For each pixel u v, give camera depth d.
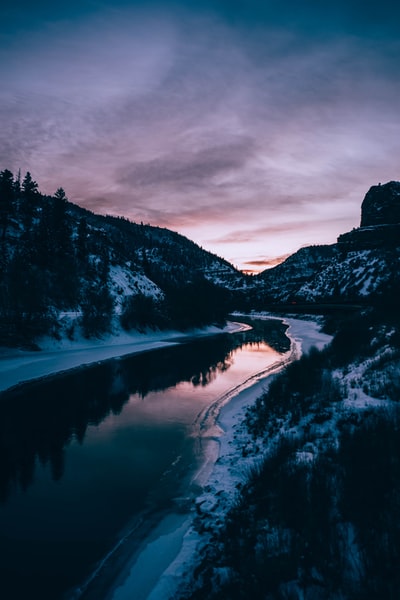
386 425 11.58
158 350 51.62
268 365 37.44
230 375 32.22
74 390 27.33
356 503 8.09
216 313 99.06
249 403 21.62
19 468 14.32
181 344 59.03
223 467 13.37
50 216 78.62
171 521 10.41
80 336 52.84
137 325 66.44
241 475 12.40
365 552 6.62
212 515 10.26
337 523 7.77
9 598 7.77
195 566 8.14
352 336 34.56
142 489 12.48
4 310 45.25
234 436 16.48
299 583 6.43
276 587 6.51
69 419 20.48
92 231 97.69
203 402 23.42
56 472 13.95
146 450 15.93
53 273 63.03
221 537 9.02
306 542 7.41
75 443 16.91
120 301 70.81
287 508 8.87
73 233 86.31
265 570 6.96
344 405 14.74
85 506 11.47
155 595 7.41
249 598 6.46
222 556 8.20
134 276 87.69
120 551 9.20
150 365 38.41
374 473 8.99
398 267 160.88
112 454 15.58
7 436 17.91
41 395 25.95
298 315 135.88
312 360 27.61
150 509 11.16
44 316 49.28
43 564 8.80
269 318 152.38
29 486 12.83
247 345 57.56
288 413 16.69
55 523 10.55
